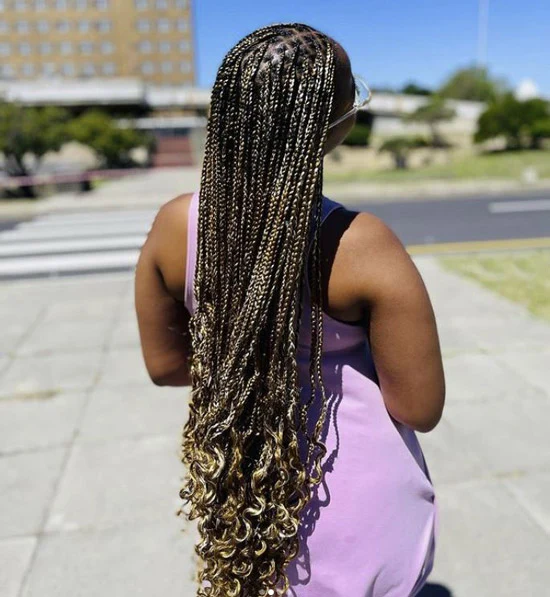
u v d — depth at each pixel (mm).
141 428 3553
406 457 1209
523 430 3381
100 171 29469
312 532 1165
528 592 2268
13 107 21062
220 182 1004
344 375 1124
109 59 74125
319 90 943
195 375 1126
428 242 9516
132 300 6363
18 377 4371
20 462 3221
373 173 22828
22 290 6953
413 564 1242
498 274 6938
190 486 1188
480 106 39062
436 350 1050
